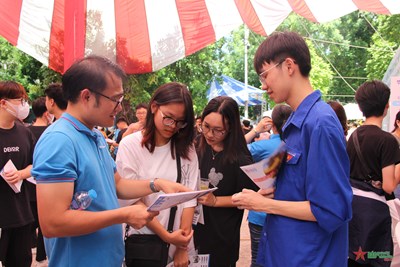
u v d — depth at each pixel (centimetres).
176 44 667
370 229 261
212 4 638
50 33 583
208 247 263
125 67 658
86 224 155
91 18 589
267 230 195
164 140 232
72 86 168
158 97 218
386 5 618
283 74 180
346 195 165
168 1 624
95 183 169
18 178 319
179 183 220
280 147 182
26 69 1307
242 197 188
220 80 1452
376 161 269
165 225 223
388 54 1980
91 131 177
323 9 639
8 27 560
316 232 176
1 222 315
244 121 929
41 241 441
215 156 274
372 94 278
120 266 186
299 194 179
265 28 664
